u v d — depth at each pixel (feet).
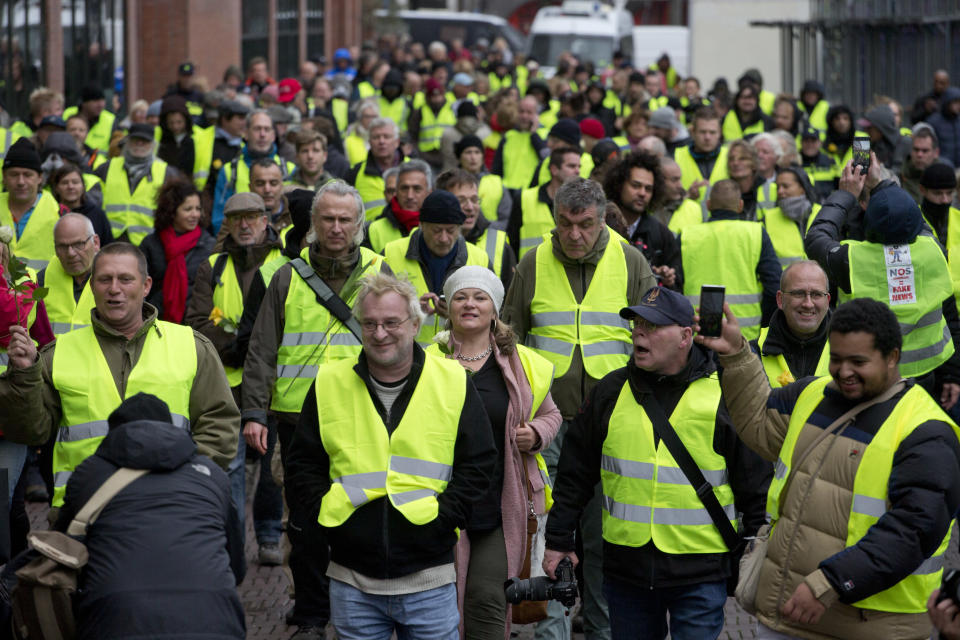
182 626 22.41
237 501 39.68
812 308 33.40
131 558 22.88
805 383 24.93
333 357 35.35
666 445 27.76
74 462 29.17
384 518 26.12
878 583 22.35
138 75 142.82
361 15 222.48
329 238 35.42
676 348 27.50
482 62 157.69
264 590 40.40
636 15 238.48
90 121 83.87
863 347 22.94
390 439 26.48
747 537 27.17
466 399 26.89
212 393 30.14
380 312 26.18
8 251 34.01
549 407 30.99
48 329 36.68
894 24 128.88
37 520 46.83
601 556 33.40
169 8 143.54
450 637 26.73
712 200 47.50
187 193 47.83
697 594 27.91
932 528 22.34
